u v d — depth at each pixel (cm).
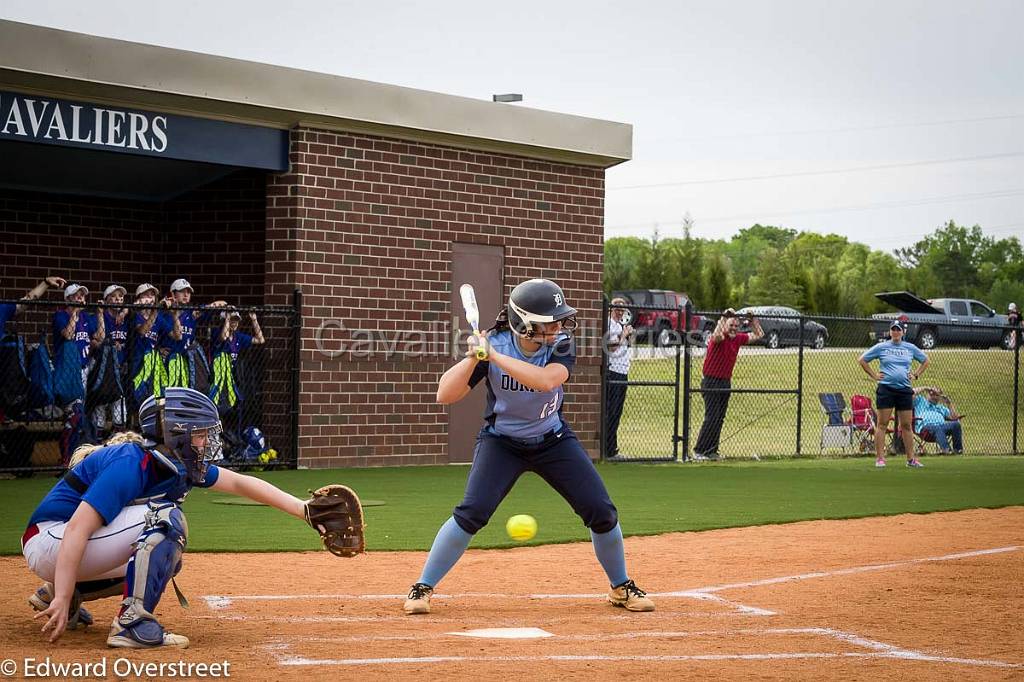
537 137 4675
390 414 4353
